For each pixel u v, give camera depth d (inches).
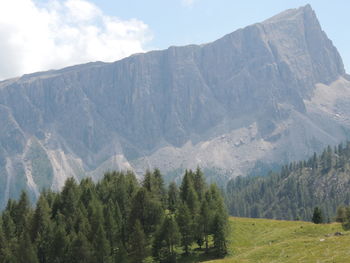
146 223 3693.4
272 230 3722.9
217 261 2635.3
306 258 2266.2
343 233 2950.3
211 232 3211.1
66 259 3294.8
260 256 2628.0
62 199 4244.6
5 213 4180.6
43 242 3496.6
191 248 3462.1
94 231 3499.0
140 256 3260.3
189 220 3344.0
